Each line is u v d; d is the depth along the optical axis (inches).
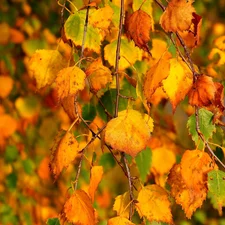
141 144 40.6
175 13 41.6
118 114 41.1
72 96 43.1
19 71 72.0
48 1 71.2
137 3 46.8
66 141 42.3
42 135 71.5
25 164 71.8
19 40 70.9
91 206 41.8
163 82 41.6
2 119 71.2
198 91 41.3
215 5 71.3
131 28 43.3
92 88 44.1
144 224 43.5
